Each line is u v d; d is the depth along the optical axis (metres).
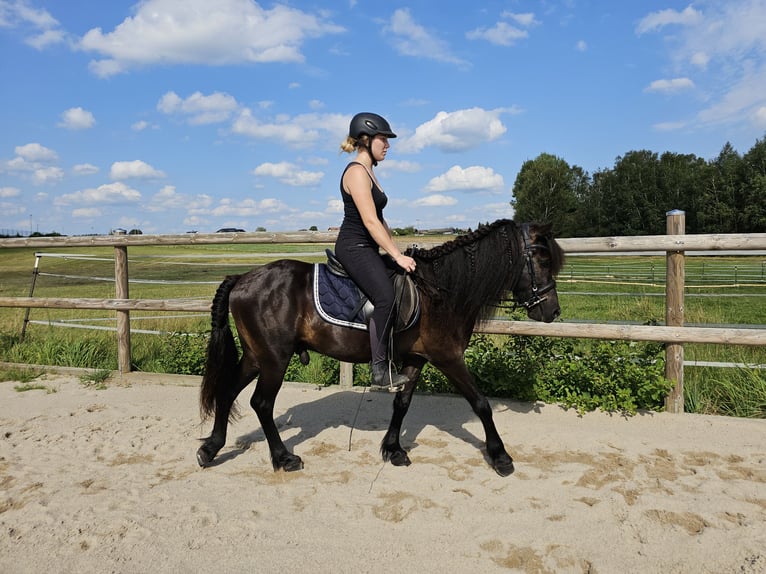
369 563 2.61
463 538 2.80
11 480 3.64
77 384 6.20
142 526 2.97
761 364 5.03
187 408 5.31
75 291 16.92
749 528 2.81
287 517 3.06
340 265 3.52
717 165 56.19
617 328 4.64
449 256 3.49
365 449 4.11
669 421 4.50
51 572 2.57
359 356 3.56
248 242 5.83
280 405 5.24
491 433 3.63
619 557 2.61
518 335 5.12
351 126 3.41
